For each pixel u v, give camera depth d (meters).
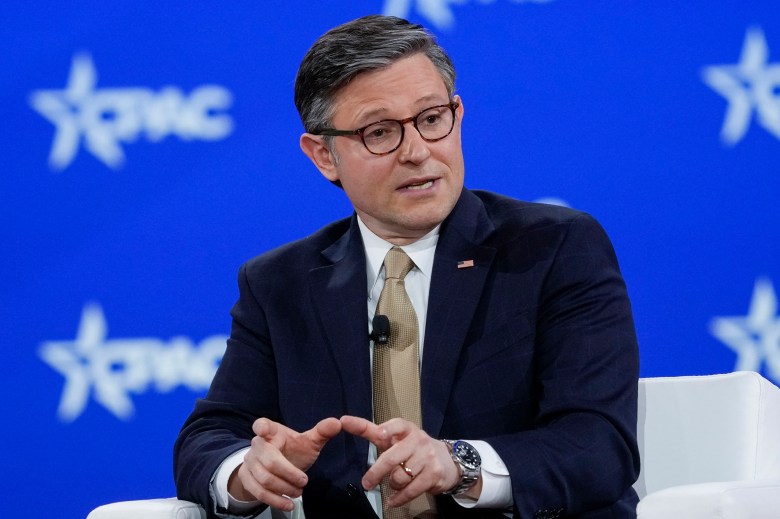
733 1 12.41
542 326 8.16
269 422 7.32
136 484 12.70
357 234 8.85
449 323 8.16
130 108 12.78
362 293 8.52
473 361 8.09
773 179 12.36
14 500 12.68
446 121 8.28
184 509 7.62
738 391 8.58
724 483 6.62
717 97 12.40
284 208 12.75
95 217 12.77
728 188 12.38
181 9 12.76
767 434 8.44
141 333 12.76
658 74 12.45
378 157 8.20
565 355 7.91
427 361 8.09
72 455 12.72
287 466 7.13
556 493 7.21
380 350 8.29
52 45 12.79
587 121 12.49
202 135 12.77
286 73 12.78
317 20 12.73
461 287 8.27
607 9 12.50
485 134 12.53
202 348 12.76
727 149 12.38
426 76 8.23
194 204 12.77
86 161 12.78
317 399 8.40
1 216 12.75
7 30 12.77
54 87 12.79
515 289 8.23
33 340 12.75
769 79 12.37
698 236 12.38
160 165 12.78
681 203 12.41
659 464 8.57
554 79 12.53
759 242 12.35
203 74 12.76
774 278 12.34
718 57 12.40
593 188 12.47
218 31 12.77
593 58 12.51
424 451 6.89
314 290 8.73
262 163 12.76
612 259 8.52
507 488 7.23
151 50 12.77
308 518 8.34
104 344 12.76
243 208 12.76
